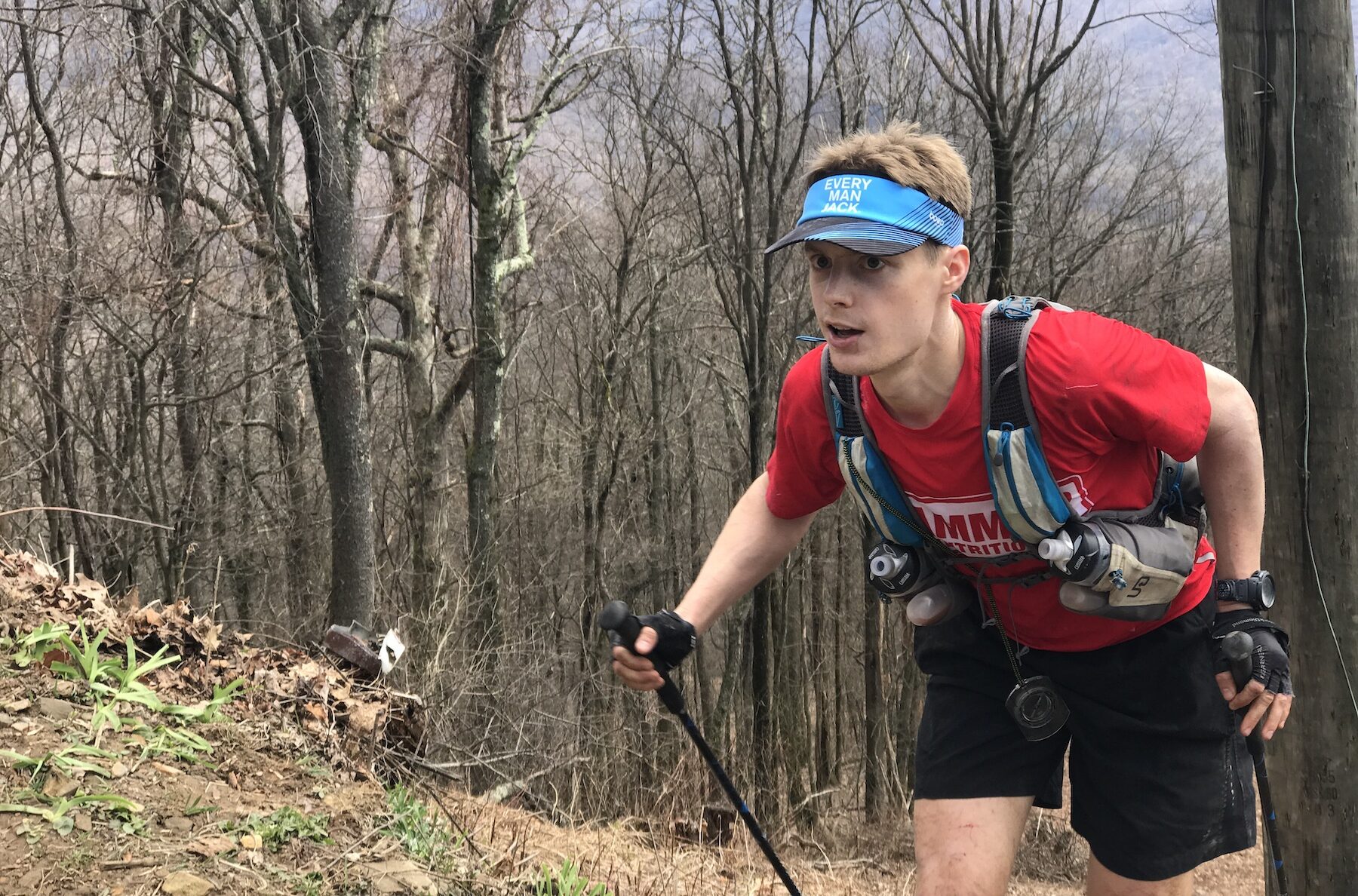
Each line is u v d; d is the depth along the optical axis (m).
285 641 4.53
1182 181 15.15
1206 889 10.31
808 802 14.04
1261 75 3.50
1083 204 15.16
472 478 14.01
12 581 3.67
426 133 13.80
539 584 17.80
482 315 14.09
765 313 14.57
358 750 3.60
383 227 15.76
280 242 10.70
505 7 12.74
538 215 17.34
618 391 18.39
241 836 2.72
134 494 11.05
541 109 14.69
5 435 10.23
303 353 12.93
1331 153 3.45
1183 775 2.25
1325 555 3.50
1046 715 2.19
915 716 17.27
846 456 2.16
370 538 10.72
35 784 2.65
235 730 3.27
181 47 10.82
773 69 14.06
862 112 13.52
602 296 18.25
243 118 10.59
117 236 10.51
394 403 18.86
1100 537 2.04
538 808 7.63
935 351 1.98
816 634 19.17
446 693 8.63
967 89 12.61
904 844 12.69
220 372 12.07
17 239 9.68
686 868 5.59
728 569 2.37
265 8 9.93
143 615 3.71
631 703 14.74
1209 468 2.15
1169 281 15.19
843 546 19.25
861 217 1.83
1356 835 3.51
